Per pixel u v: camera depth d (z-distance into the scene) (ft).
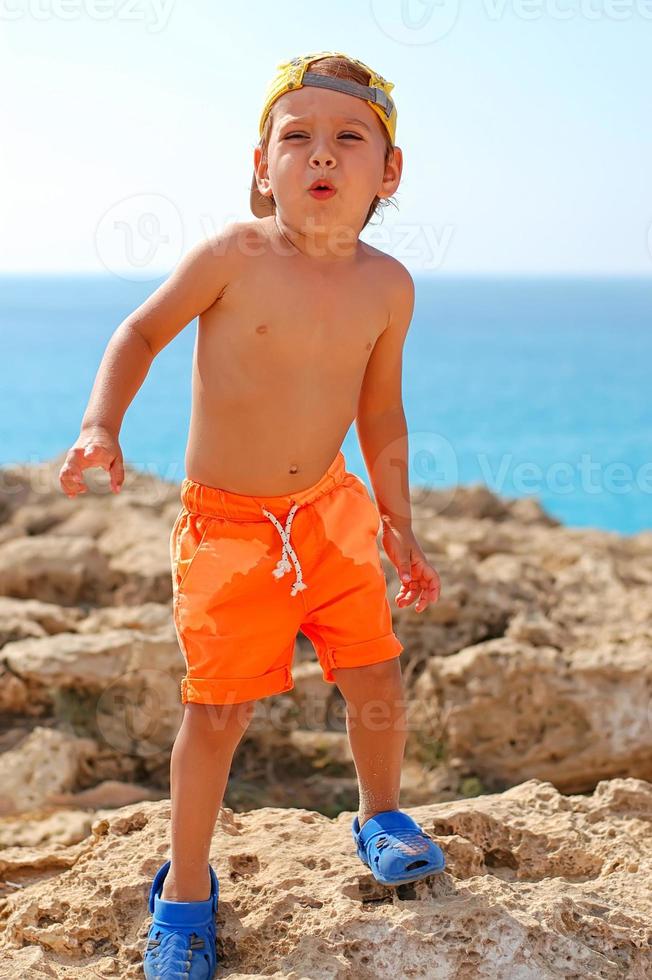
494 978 8.09
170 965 8.24
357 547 9.10
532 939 8.27
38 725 18.62
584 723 18.71
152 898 8.93
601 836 10.39
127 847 10.05
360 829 9.42
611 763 18.62
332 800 17.83
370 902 8.95
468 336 258.37
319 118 8.79
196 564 8.77
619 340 243.19
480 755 18.86
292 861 9.48
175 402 134.92
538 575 24.49
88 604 24.34
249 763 18.92
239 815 10.92
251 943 8.61
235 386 8.79
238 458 8.83
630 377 167.32
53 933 9.03
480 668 19.01
